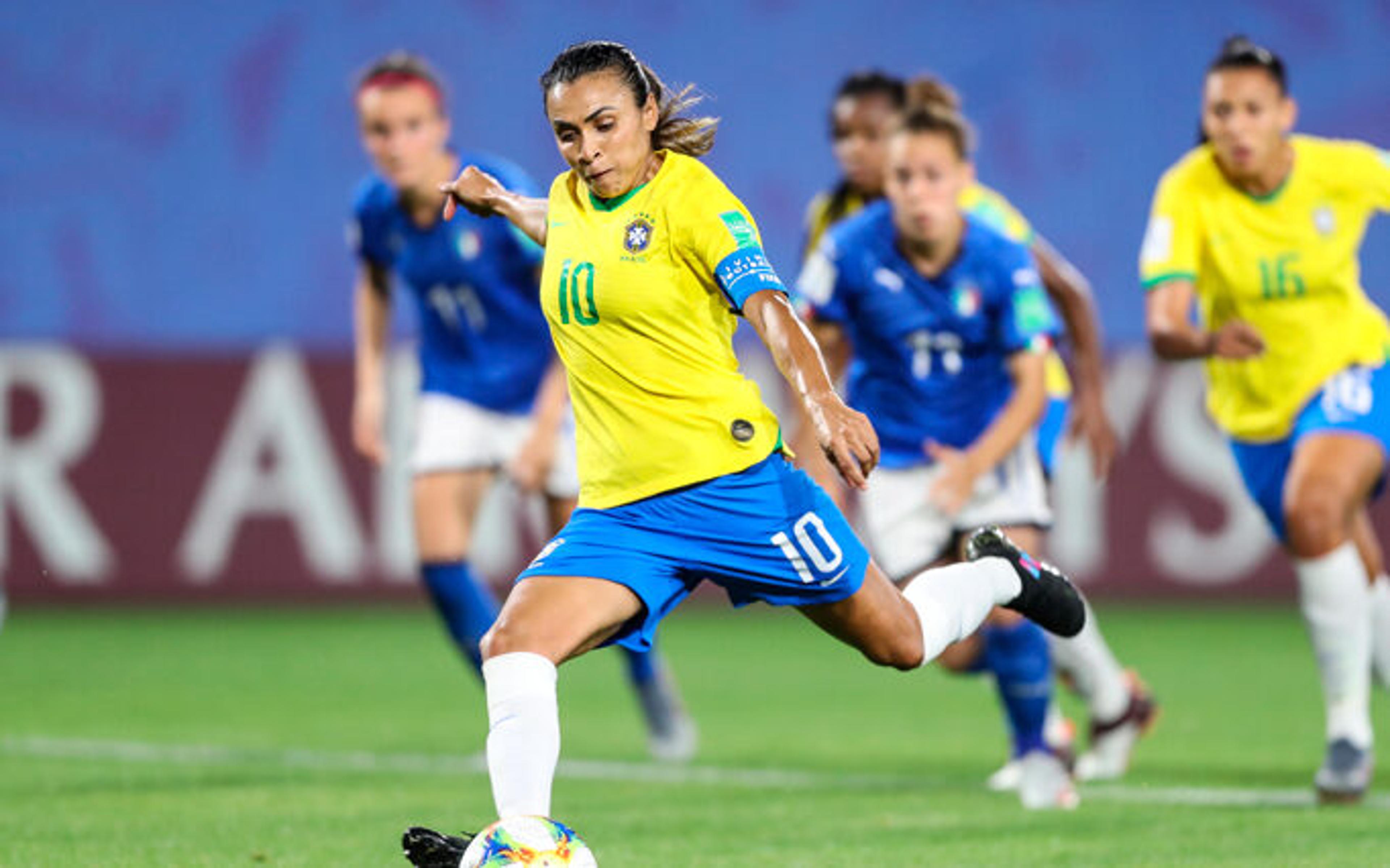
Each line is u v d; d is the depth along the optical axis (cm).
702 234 1608
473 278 2794
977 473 2442
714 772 2738
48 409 5112
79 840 2119
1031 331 2512
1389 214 5875
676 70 5891
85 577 5128
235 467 5172
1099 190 5981
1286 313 2566
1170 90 5969
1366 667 2427
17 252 5747
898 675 4078
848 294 2598
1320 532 2412
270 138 5816
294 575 5159
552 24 5872
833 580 1708
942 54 5947
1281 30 5969
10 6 5716
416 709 3497
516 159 5869
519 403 2872
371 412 2986
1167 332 2517
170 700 3594
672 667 4247
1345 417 2520
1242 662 4209
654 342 1644
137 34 5766
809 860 1994
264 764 2783
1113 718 2688
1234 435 2672
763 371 5053
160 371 5169
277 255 5834
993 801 2445
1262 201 2542
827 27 5919
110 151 5766
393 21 5844
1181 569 5275
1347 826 2219
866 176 2888
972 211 2800
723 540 1675
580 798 2472
